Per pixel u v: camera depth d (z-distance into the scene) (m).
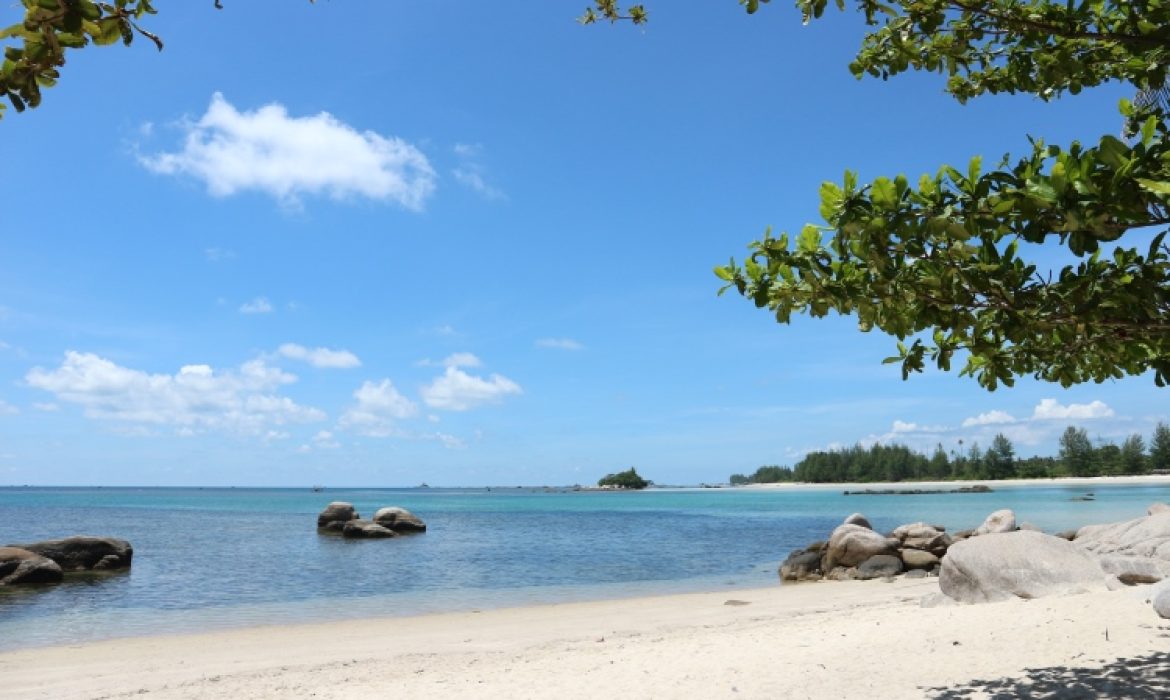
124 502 139.62
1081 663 8.52
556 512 96.94
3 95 3.39
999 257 5.01
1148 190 3.97
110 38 3.41
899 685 8.40
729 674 9.62
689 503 135.25
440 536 51.66
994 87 7.10
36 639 17.16
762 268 5.61
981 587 13.84
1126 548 16.97
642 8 6.73
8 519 72.44
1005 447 195.38
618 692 9.25
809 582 26.28
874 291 5.32
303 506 117.00
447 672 11.82
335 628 18.09
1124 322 5.01
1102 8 6.07
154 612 21.25
